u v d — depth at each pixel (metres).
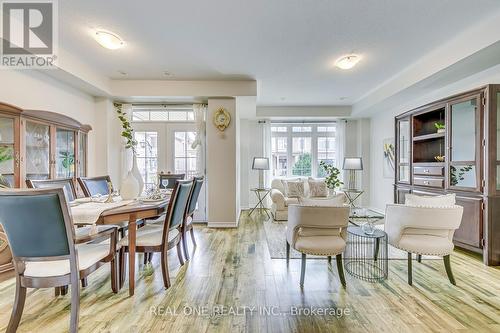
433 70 3.26
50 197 1.44
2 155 2.50
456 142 3.18
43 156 2.96
